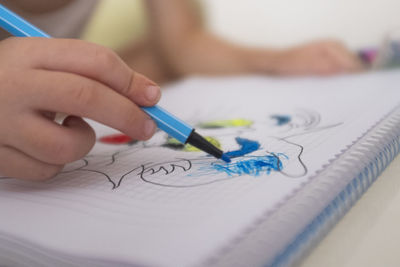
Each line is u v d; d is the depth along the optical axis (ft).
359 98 1.03
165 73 1.87
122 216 0.64
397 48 1.32
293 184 0.68
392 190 0.73
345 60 1.35
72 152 0.74
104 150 0.88
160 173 0.76
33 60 0.72
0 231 0.64
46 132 0.73
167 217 0.63
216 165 0.76
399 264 0.60
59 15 1.61
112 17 1.79
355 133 0.82
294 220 0.62
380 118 0.87
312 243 0.62
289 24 1.85
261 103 1.08
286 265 0.59
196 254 0.57
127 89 0.75
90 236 0.61
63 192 0.72
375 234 0.65
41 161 0.75
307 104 1.03
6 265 0.65
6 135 0.73
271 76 1.39
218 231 0.60
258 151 0.79
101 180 0.75
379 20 1.65
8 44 0.74
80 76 0.72
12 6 1.50
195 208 0.64
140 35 1.85
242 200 0.65
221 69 1.71
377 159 0.75
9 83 0.71
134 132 0.76
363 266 0.60
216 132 0.91
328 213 0.65
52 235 0.62
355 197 0.70
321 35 1.74
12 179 0.79
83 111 0.72
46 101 0.71
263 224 0.61
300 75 1.36
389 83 1.13
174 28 1.87
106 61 0.73
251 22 1.94
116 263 0.58
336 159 0.73
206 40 1.81
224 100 1.14
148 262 0.56
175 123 0.77
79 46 0.73
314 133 0.85
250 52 1.66
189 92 1.24
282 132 0.88
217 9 2.02
